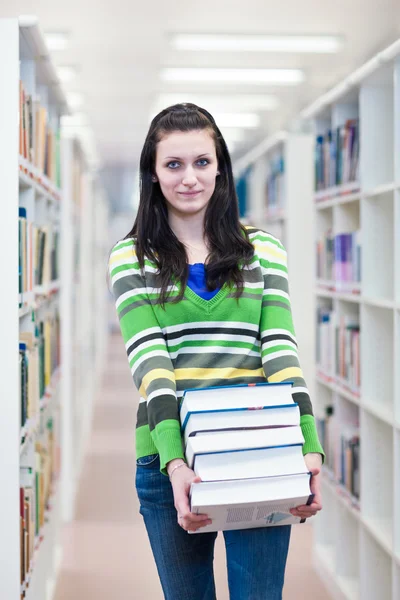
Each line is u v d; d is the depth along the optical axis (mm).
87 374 6438
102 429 6387
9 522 2156
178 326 1543
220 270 1550
